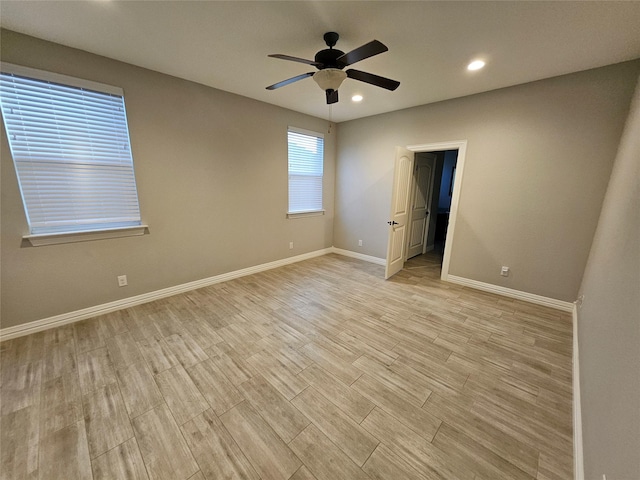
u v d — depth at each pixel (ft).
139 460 4.34
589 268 8.18
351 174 15.75
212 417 5.13
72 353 6.92
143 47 7.38
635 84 7.58
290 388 5.88
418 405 5.45
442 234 20.80
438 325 8.53
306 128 14.26
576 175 8.87
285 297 10.52
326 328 8.30
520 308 9.73
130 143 8.72
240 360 6.77
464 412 5.30
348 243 16.65
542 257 9.87
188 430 4.86
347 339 7.73
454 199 11.61
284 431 4.86
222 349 7.19
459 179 11.35
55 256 7.87
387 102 11.78
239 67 8.62
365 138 14.70
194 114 10.05
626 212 4.90
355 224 16.07
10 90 6.73
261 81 9.77
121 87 8.29
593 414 3.99
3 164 6.86
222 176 11.30
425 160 15.55
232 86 10.28
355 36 6.73
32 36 6.79
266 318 8.86
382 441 4.69
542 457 4.43
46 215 7.63
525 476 4.14
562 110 8.84
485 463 4.33
